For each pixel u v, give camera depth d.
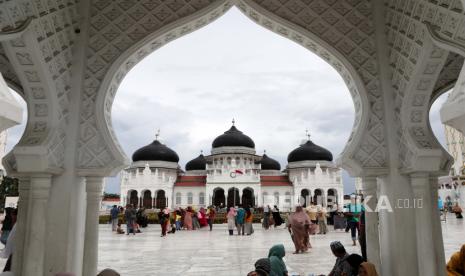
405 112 4.33
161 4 4.82
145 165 43.09
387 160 4.55
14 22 3.54
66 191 4.36
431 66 4.02
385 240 4.64
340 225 16.62
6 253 4.75
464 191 27.66
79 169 4.45
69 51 4.52
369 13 4.84
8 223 7.25
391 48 4.62
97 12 4.77
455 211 21.14
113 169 4.57
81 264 4.63
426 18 3.83
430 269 4.06
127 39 4.73
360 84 4.68
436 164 4.10
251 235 14.04
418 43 4.01
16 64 3.90
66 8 4.39
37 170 4.02
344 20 4.84
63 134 4.40
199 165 48.38
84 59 4.64
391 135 4.54
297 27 4.82
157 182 42.69
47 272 4.19
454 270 4.04
